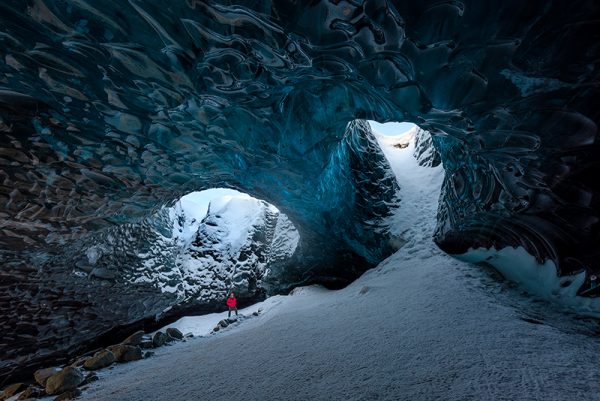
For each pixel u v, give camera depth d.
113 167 4.98
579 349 2.77
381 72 3.36
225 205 15.02
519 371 2.39
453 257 6.86
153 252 10.93
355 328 4.24
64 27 2.80
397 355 3.03
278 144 5.89
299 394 2.48
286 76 3.90
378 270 8.24
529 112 2.90
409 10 2.53
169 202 7.65
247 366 3.43
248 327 6.70
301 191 8.13
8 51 2.89
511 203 4.41
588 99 2.52
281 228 13.02
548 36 2.24
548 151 3.19
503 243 5.41
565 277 4.12
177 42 3.14
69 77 3.30
